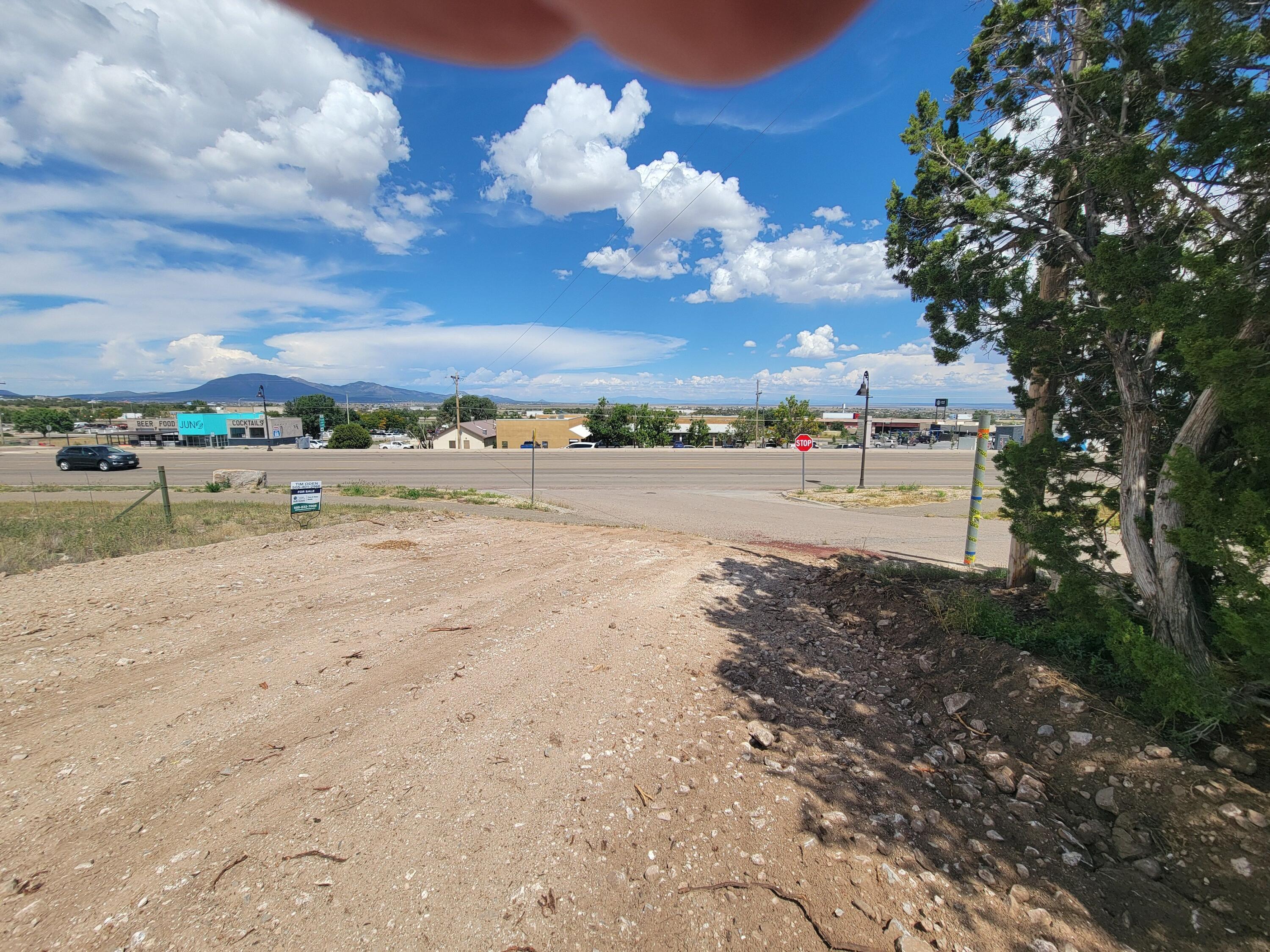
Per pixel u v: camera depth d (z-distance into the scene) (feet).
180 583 22.71
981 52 18.58
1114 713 11.19
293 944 6.55
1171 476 10.51
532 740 11.35
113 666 14.61
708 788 9.94
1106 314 11.84
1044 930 7.14
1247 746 9.94
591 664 15.40
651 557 30.83
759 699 13.60
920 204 20.24
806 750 11.35
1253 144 9.41
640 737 11.66
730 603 22.18
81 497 62.13
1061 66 16.12
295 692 13.25
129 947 6.43
